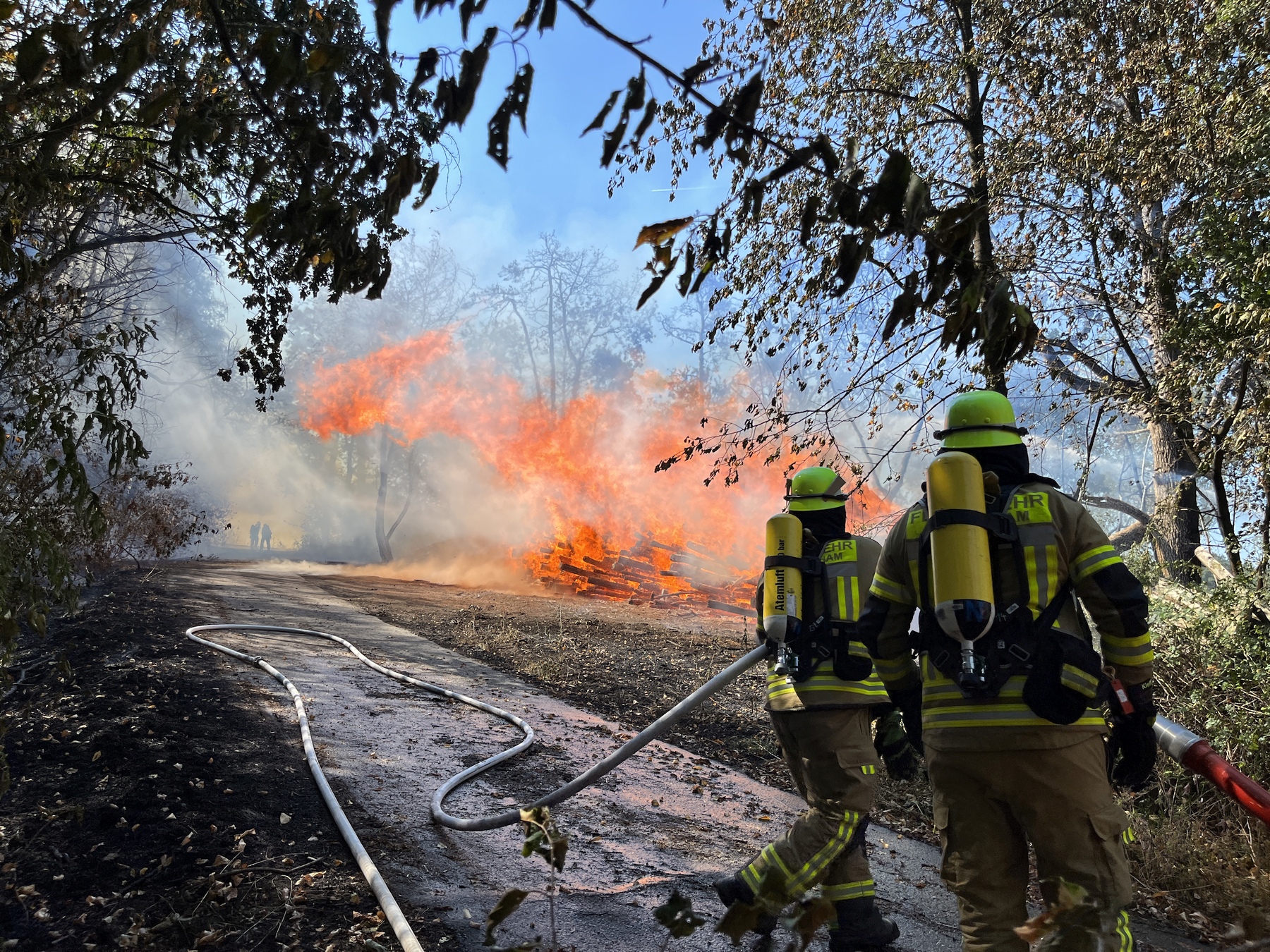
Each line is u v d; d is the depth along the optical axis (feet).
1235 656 16.53
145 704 18.42
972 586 7.76
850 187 5.78
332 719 20.35
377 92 6.83
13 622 11.34
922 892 13.24
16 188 11.63
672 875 13.08
